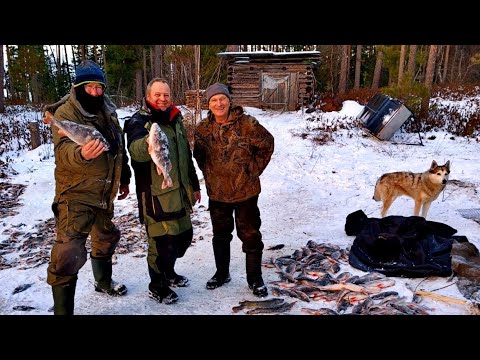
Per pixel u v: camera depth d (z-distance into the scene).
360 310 3.21
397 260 3.97
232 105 3.32
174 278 3.77
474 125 12.21
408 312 3.16
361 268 4.00
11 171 8.60
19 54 22.55
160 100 3.10
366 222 5.01
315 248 4.59
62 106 2.79
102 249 3.38
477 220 5.62
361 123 12.88
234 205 3.48
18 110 19.58
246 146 3.30
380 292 3.52
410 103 12.62
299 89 17.72
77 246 2.79
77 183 2.79
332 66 30.42
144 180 3.16
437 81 30.41
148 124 3.07
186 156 3.32
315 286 3.68
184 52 11.52
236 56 17.81
